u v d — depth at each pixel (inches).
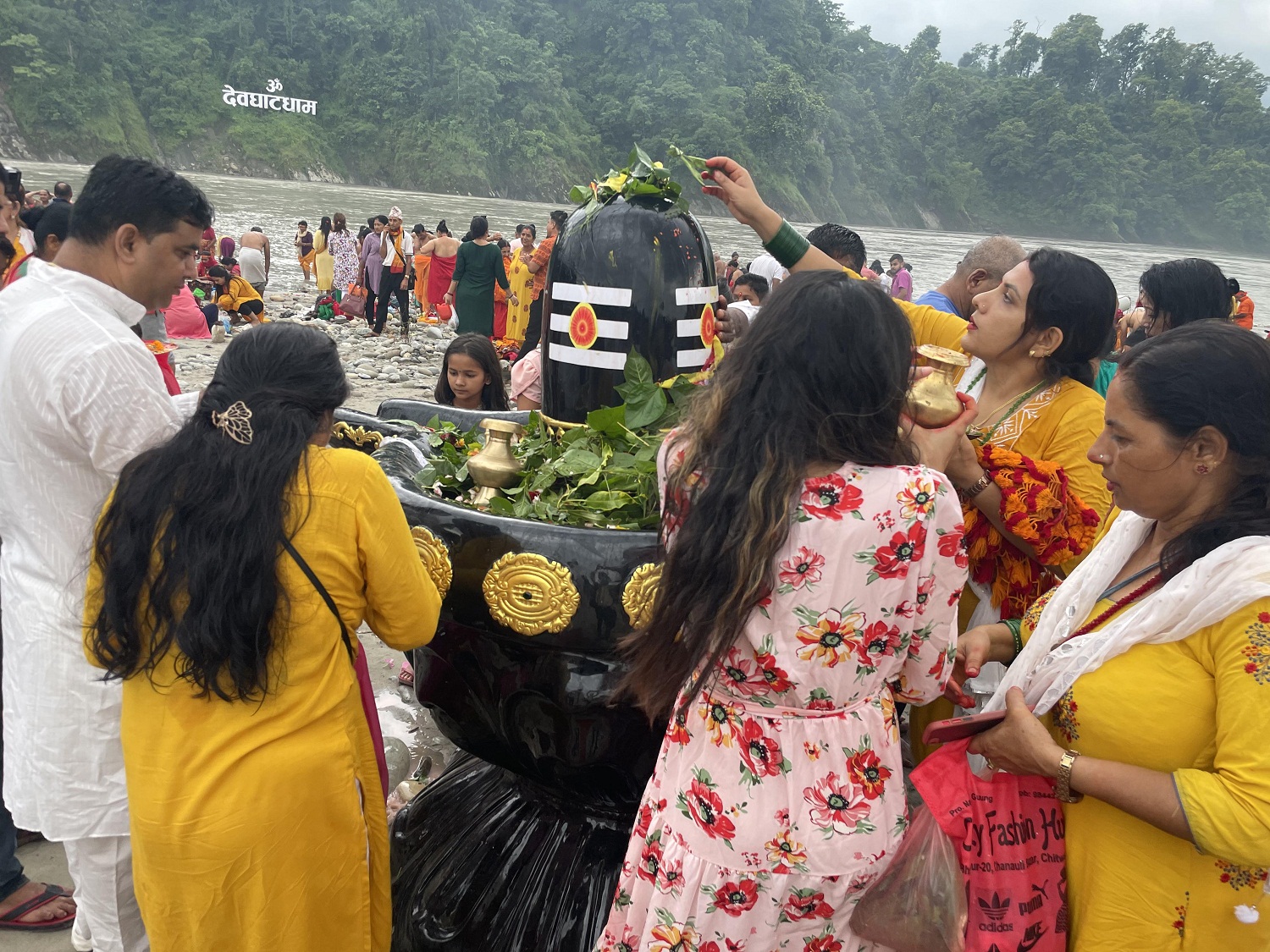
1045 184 4475.9
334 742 78.5
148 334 222.2
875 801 67.9
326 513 75.3
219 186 2411.4
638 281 103.1
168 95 2871.6
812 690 65.6
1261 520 61.9
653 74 3528.5
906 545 63.6
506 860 105.0
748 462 62.4
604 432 101.4
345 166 3112.7
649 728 89.2
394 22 3164.4
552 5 3703.3
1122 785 62.5
